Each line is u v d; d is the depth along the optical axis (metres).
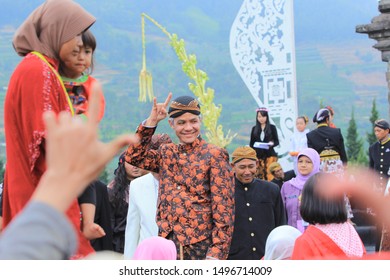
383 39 13.50
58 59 4.62
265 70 14.25
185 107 5.76
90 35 4.75
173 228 5.62
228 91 87.75
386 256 3.96
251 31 14.30
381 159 13.24
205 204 5.70
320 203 5.00
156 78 88.44
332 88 115.44
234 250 7.58
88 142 1.89
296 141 14.02
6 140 4.53
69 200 1.89
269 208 7.73
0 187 6.83
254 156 7.73
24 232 1.84
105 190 7.41
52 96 4.43
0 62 52.44
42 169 4.45
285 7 14.09
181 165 5.75
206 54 99.56
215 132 14.95
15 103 4.46
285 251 5.90
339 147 12.20
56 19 4.55
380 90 116.12
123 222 8.02
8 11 67.50
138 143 5.69
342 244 4.99
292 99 14.10
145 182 6.80
